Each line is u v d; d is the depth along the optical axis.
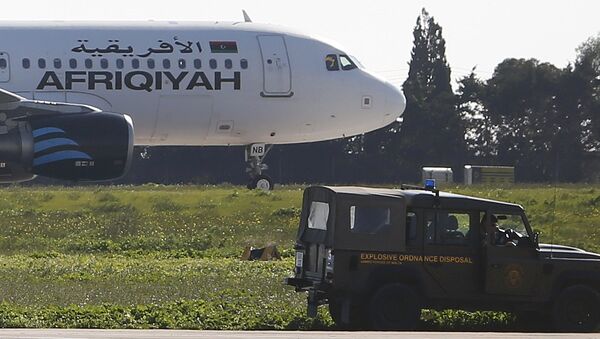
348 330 68.88
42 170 108.00
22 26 145.00
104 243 117.25
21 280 87.38
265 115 153.25
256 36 153.25
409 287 68.12
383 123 160.88
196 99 148.62
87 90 144.12
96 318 68.50
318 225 72.00
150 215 137.00
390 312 67.81
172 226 130.12
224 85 149.75
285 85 153.25
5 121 107.69
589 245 120.25
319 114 156.25
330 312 71.31
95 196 158.62
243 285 86.38
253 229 129.50
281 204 146.25
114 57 145.25
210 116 150.50
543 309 70.56
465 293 69.94
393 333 60.75
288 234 126.88
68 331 60.91
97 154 108.94
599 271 70.69
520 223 71.06
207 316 70.44
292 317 71.81
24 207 145.62
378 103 159.12
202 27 151.38
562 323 70.19
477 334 60.81
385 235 68.69
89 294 79.75
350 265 68.12
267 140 157.38
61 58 143.62
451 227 70.12
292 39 155.12
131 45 146.62
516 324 73.88
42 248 115.56
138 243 117.94
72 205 148.38
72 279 89.19
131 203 149.25
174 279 89.81
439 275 69.62
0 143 106.50
